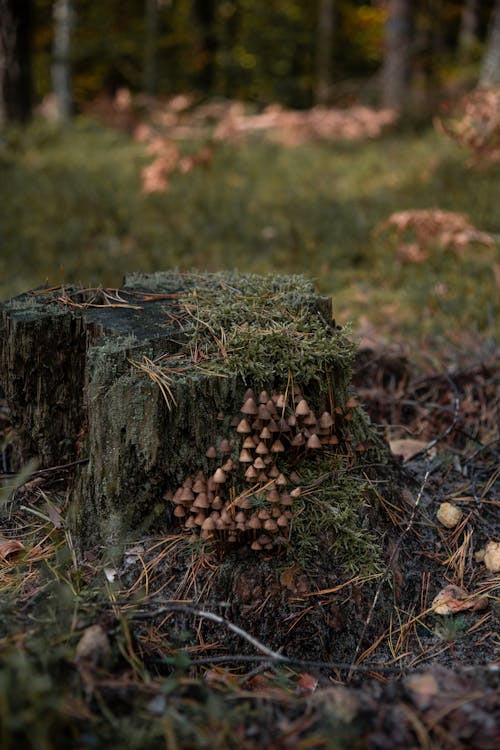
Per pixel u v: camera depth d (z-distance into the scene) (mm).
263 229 8016
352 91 16984
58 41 17375
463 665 2596
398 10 15320
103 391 2744
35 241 7582
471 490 3484
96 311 3113
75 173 10203
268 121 13773
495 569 3010
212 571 2732
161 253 7324
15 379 3072
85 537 2895
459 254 7000
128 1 25359
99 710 1971
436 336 5406
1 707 1712
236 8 26125
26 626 2260
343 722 1959
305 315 3109
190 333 2973
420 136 12445
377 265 7012
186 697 2080
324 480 2932
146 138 12516
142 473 2803
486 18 24750
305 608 2686
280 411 2842
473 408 4340
